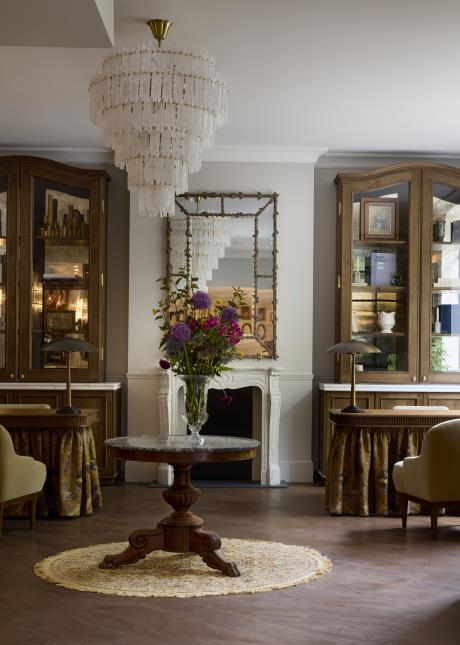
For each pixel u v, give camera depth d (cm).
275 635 386
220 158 866
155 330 862
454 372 840
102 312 842
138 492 791
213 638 382
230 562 494
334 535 609
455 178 848
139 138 522
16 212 832
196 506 724
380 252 850
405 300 847
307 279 868
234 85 664
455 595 454
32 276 833
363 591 461
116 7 517
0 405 721
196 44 578
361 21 537
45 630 392
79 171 837
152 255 868
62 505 661
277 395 842
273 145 855
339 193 860
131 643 375
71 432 675
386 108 723
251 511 702
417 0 505
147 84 495
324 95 688
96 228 836
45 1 407
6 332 829
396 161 888
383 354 845
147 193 539
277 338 865
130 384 862
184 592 454
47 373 828
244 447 501
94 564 512
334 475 690
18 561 523
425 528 639
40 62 611
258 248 864
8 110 736
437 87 664
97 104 512
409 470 620
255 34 560
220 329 524
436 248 846
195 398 529
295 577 486
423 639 382
